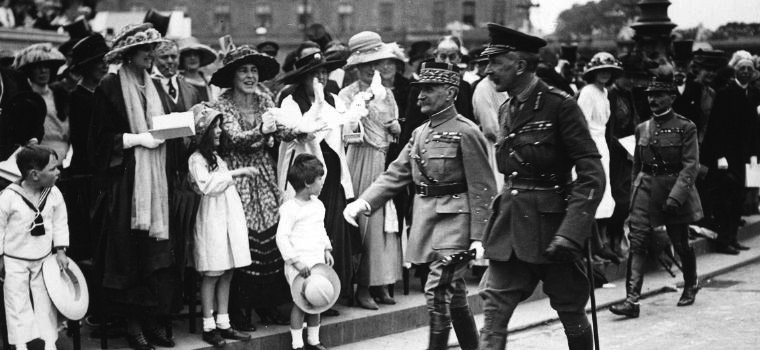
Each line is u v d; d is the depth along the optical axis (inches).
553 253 217.9
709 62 484.1
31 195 248.5
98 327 281.9
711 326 325.7
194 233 270.8
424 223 257.0
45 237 249.4
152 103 271.4
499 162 235.3
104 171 266.8
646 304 365.7
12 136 275.3
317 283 270.2
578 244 218.7
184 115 260.2
